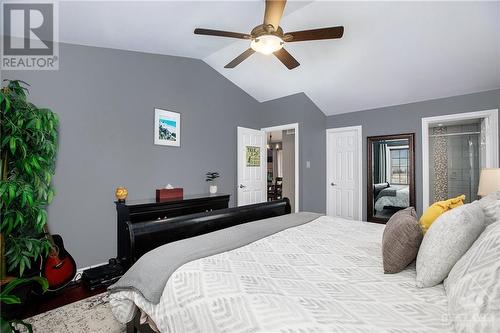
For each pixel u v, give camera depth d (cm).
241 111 485
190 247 150
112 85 309
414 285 108
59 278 236
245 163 475
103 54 302
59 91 269
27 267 213
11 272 206
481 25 265
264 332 81
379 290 103
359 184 475
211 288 107
